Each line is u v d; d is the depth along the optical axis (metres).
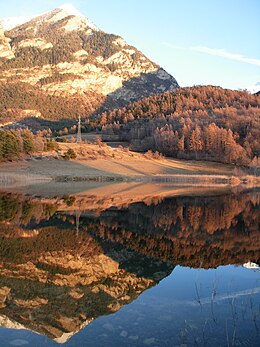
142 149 115.31
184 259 11.97
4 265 10.53
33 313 7.06
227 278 9.85
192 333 6.44
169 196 40.38
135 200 34.81
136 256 12.21
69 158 80.44
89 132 159.12
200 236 16.59
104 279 9.48
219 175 80.81
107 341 6.08
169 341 6.14
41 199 34.00
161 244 14.48
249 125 112.88
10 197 35.41
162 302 7.91
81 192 43.25
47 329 6.42
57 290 8.45
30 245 13.70
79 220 21.11
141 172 77.88
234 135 106.44
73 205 29.30
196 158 101.38
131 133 132.12
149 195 41.06
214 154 99.62
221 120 122.81
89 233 16.78
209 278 9.84
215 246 14.25
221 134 99.00
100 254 12.33
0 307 7.29
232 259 12.11
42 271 10.02
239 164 92.62
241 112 131.88
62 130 177.38
